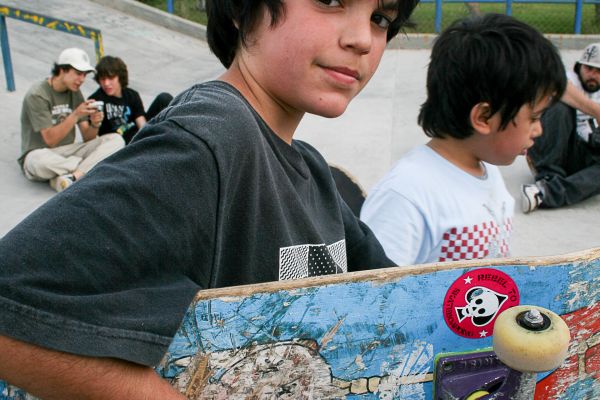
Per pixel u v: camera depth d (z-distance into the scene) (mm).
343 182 1972
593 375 1267
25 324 717
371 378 1088
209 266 914
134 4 9672
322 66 1012
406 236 1835
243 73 1080
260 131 1024
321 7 993
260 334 985
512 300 1148
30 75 7094
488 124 1842
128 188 801
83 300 749
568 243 4105
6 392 934
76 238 755
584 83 4586
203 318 944
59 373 750
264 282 1021
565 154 4602
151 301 810
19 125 5840
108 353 760
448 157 1937
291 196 1093
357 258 1434
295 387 1034
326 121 6168
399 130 5984
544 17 10305
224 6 1072
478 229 1893
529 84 1777
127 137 5191
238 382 994
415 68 8109
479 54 1787
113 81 5082
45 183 4785
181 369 953
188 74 7926
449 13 10352
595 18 9961
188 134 877
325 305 1018
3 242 738
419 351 1104
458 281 1094
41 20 6297
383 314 1062
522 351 931
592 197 4766
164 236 822
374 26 1070
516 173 5121
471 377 1125
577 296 1194
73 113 4797
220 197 897
